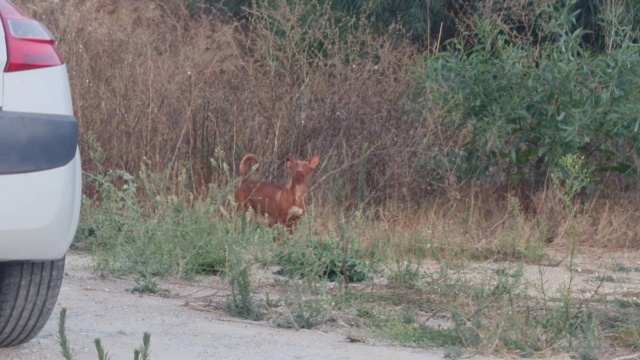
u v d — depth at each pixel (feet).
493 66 58.23
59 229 21.77
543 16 61.87
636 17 75.20
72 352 24.29
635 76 55.72
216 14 80.94
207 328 28.55
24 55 21.45
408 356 26.76
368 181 58.39
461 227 52.21
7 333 24.11
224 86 60.64
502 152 58.34
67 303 30.91
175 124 57.11
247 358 25.08
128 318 29.25
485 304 31.50
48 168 21.43
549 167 56.70
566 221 52.39
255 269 39.04
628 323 31.60
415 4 81.20
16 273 23.48
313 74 62.90
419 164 58.65
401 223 51.16
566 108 56.03
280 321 29.94
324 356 25.82
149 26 71.20
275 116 59.11
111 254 38.58
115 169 53.78
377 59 72.38
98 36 61.00
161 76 58.18
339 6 81.00
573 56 59.21
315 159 49.83
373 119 59.67
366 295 34.55
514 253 46.80
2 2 21.98
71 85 56.24
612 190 59.47
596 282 41.65
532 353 27.71
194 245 39.09
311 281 34.94
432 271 41.19
